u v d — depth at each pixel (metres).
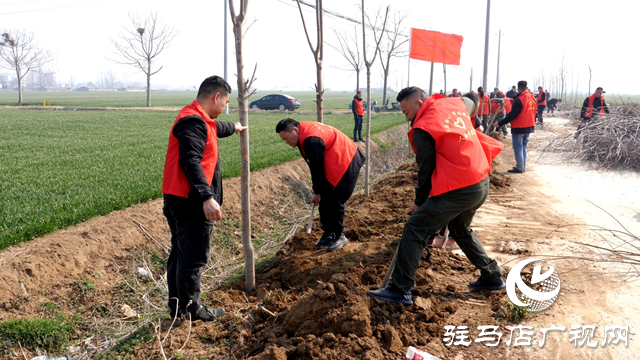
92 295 5.51
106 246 6.15
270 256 6.24
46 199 7.48
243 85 4.37
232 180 8.97
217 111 4.04
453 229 4.12
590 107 12.68
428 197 3.88
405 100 4.02
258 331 3.83
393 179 9.55
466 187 3.62
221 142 14.90
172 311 4.25
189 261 4.00
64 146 14.36
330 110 40.41
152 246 6.54
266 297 4.33
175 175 3.82
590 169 10.55
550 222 6.47
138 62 44.69
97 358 3.97
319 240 5.86
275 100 39.03
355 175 5.46
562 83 36.19
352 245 5.71
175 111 37.28
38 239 5.88
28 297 5.11
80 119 26.94
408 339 3.47
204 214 3.96
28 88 175.38
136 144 14.94
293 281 5.02
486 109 15.33
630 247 5.34
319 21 6.05
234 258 6.57
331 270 4.84
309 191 10.13
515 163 11.72
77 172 9.84
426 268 4.77
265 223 8.16
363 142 15.39
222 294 4.85
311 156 5.18
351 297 3.72
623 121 11.27
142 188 8.16
